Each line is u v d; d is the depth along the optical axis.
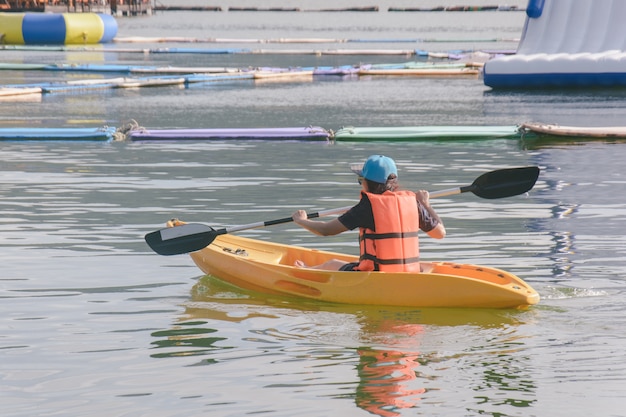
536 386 12.38
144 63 89.12
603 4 67.69
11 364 13.39
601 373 12.81
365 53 102.44
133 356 13.71
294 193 27.12
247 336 14.62
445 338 14.38
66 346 14.16
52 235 21.69
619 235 21.42
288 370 13.09
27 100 56.31
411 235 16.38
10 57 96.50
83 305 16.30
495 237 21.42
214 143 38.19
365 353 13.74
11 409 11.77
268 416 11.49
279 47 119.06
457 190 17.95
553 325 14.92
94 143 38.12
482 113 49.72
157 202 25.73
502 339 14.28
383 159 16.44
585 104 53.88
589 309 15.77
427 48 115.25
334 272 16.41
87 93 61.19
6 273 18.36
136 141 38.78
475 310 15.77
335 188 27.91
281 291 16.94
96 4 182.50
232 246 19.03
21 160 33.38
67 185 28.31
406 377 12.76
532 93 61.06
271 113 49.38
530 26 69.06
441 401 11.92
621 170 30.95
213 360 13.52
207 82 70.56
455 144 38.03
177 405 11.88
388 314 15.73
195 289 17.38
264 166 32.16
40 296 16.84
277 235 21.83
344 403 11.88
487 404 11.79
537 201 25.80
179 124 44.34
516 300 15.45
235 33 160.88
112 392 12.34
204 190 27.56
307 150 36.25
